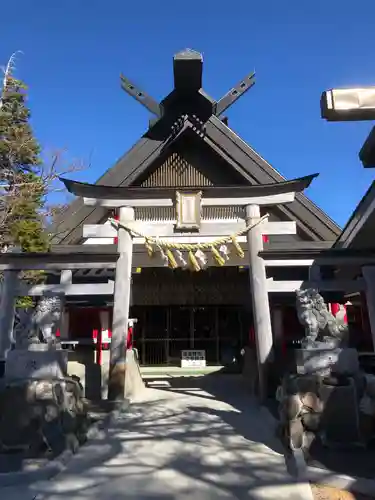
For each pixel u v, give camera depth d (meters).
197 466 5.21
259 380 9.13
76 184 9.98
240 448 5.95
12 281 9.33
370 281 8.88
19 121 15.55
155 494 4.39
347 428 5.45
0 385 5.86
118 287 9.49
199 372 15.80
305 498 4.22
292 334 13.62
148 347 17.83
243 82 13.88
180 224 9.91
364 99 4.45
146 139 13.59
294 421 5.45
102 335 11.09
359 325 13.23
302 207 13.17
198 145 13.91
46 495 4.38
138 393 10.70
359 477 4.49
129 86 13.95
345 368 6.26
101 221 13.15
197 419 7.78
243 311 17.98
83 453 5.73
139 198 10.19
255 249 9.66
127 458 5.54
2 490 4.49
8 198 13.30
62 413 5.82
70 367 10.38
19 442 5.45
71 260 9.60
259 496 4.29
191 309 18.23
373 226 8.43
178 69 12.40
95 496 4.35
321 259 9.23
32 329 7.01
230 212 12.84
